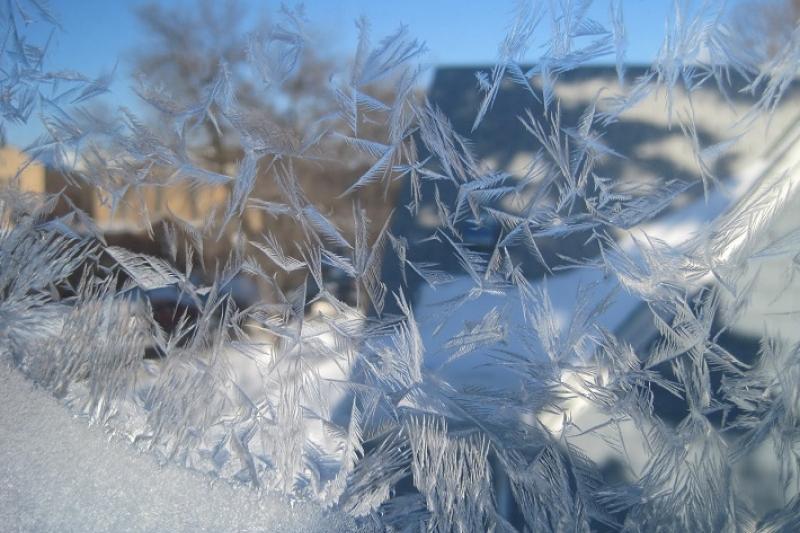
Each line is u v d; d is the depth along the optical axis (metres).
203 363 0.15
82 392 0.16
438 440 0.14
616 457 0.13
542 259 0.13
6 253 0.16
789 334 0.12
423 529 0.14
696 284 0.12
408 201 0.13
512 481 0.13
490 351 0.13
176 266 0.15
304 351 0.14
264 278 0.14
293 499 0.14
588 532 0.13
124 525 0.15
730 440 0.13
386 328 0.14
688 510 0.13
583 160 0.12
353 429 0.14
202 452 0.15
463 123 0.13
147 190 0.14
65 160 0.15
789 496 0.13
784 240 0.12
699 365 0.13
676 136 0.12
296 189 0.14
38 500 0.16
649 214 0.12
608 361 0.13
